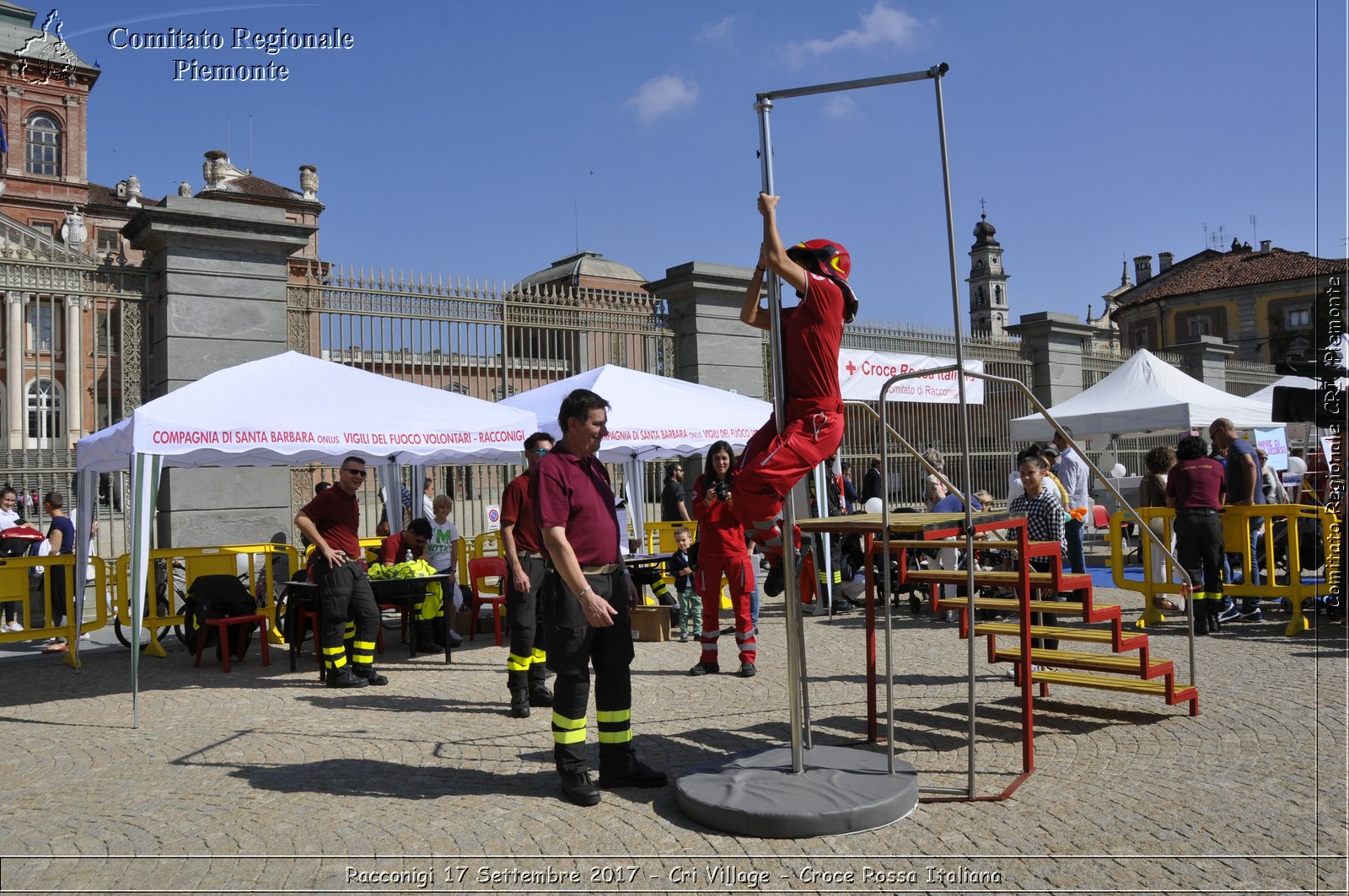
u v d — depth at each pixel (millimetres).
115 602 10547
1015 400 21328
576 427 4914
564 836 4262
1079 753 5324
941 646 8875
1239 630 9273
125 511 10469
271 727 6473
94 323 11969
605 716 4922
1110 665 5887
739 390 16672
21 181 44531
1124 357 24438
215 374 8430
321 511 7922
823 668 8008
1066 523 10773
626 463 13281
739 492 4574
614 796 4824
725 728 6105
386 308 13594
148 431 7191
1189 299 62688
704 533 7859
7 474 11961
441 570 10406
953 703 6629
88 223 45875
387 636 10805
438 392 9320
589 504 4855
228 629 9219
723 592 12586
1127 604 11219
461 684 7918
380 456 10961
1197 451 9219
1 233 13688
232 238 12148
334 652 7828
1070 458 12219
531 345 14914
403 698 7367
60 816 4711
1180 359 26875
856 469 18156
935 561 10773
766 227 4422
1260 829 4109
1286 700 6320
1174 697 5824
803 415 4504
